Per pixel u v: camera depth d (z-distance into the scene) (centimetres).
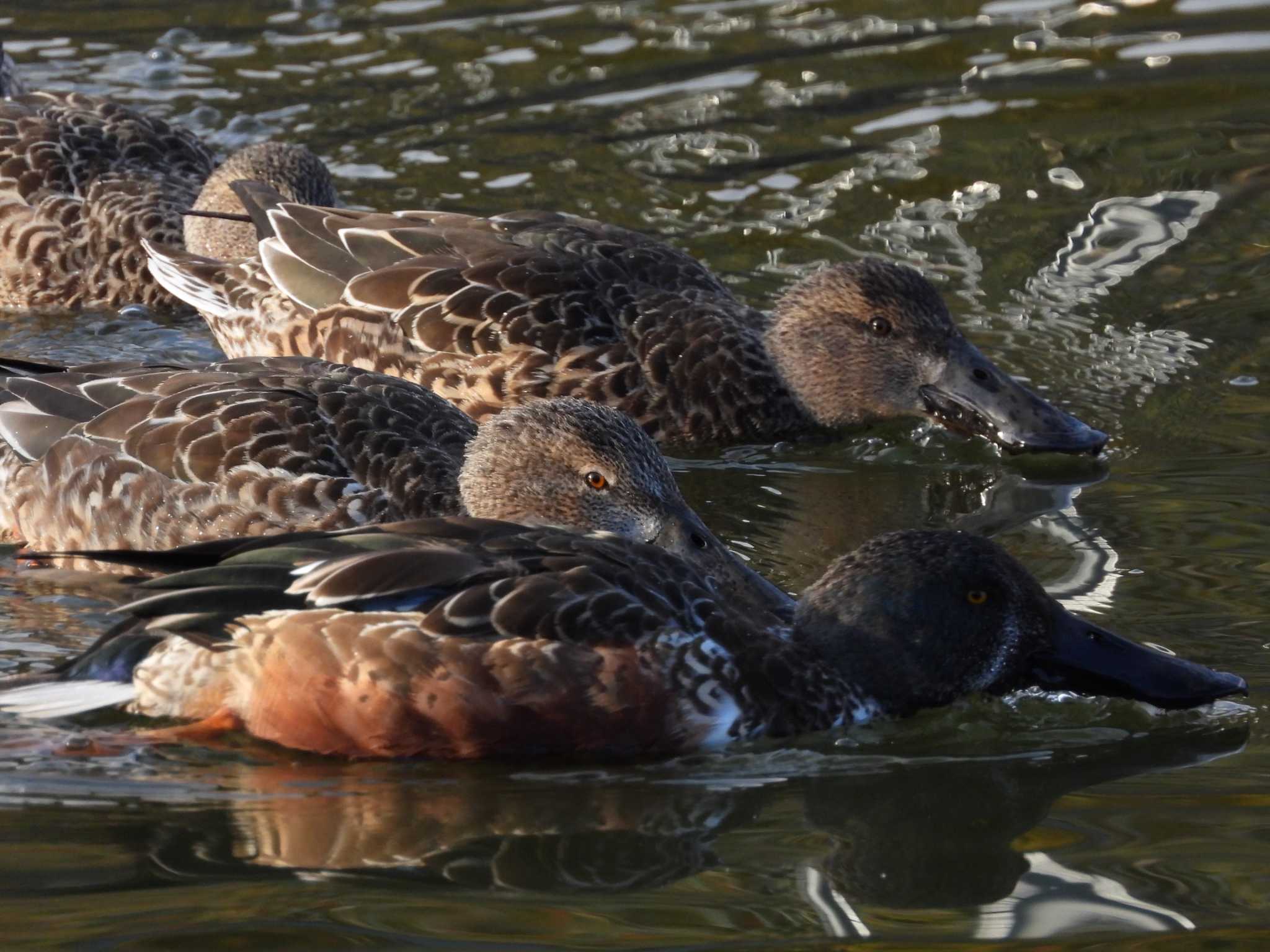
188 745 1016
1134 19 2244
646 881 869
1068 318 1681
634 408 1492
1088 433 1459
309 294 1532
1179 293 1716
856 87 2120
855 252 1797
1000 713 1088
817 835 923
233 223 1773
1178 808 945
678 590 1035
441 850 898
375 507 1220
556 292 1496
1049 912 839
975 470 1464
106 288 1800
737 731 1023
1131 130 1997
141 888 852
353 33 2312
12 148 1822
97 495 1238
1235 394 1541
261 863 880
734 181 1936
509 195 1898
